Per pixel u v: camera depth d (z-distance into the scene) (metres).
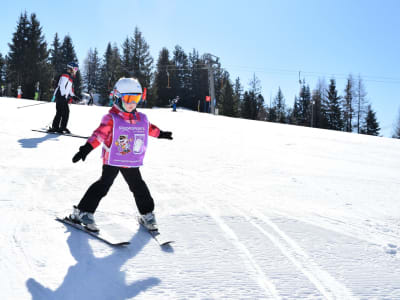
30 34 57.88
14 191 3.42
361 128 61.19
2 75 62.81
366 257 2.48
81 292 1.80
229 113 69.94
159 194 3.80
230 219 3.13
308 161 7.10
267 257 2.38
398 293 1.98
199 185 4.33
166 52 76.94
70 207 3.09
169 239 2.60
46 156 5.24
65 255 2.20
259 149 8.25
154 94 66.81
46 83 56.81
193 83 78.81
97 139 2.55
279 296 1.88
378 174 6.16
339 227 3.11
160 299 1.78
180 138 9.02
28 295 1.73
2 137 6.52
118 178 4.24
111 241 2.46
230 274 2.11
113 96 2.69
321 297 1.89
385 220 3.40
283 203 3.79
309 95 74.06
